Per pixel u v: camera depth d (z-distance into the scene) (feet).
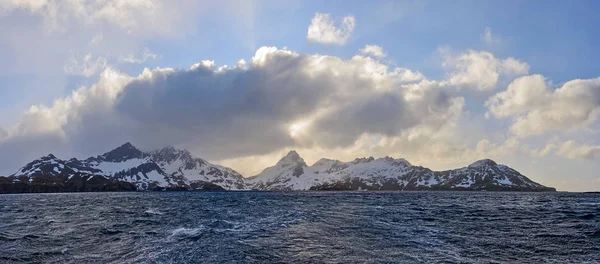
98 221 177.99
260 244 109.70
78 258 95.76
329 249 102.99
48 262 92.17
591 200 438.40
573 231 134.62
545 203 350.64
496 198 514.68
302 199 452.35
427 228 144.87
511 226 151.12
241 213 215.31
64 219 191.72
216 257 93.30
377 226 150.30
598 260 90.89
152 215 207.82
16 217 207.62
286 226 150.10
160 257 93.91
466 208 265.13
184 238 120.88
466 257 93.81
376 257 93.45
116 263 89.40
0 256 98.94
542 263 88.28
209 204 331.98
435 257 93.66
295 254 96.68
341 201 384.47
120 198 527.81
